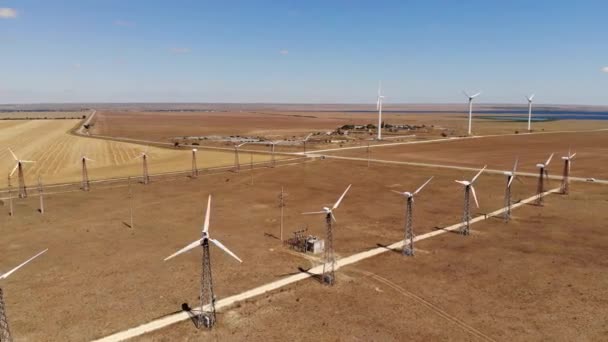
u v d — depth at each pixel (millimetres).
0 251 59062
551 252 58938
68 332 39531
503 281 50156
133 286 48781
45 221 72812
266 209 81938
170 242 63125
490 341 38406
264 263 55500
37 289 47875
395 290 47969
